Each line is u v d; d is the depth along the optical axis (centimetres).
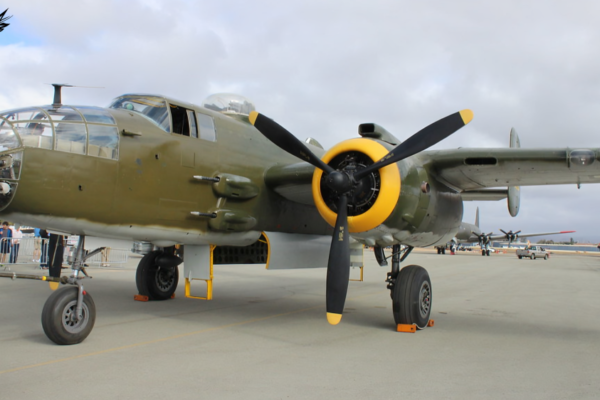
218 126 705
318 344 548
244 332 613
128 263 1967
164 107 640
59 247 620
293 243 789
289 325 670
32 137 506
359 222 603
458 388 385
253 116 659
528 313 816
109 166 557
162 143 616
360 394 366
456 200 761
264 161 759
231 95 835
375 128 671
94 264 1825
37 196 501
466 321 725
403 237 649
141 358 470
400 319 634
